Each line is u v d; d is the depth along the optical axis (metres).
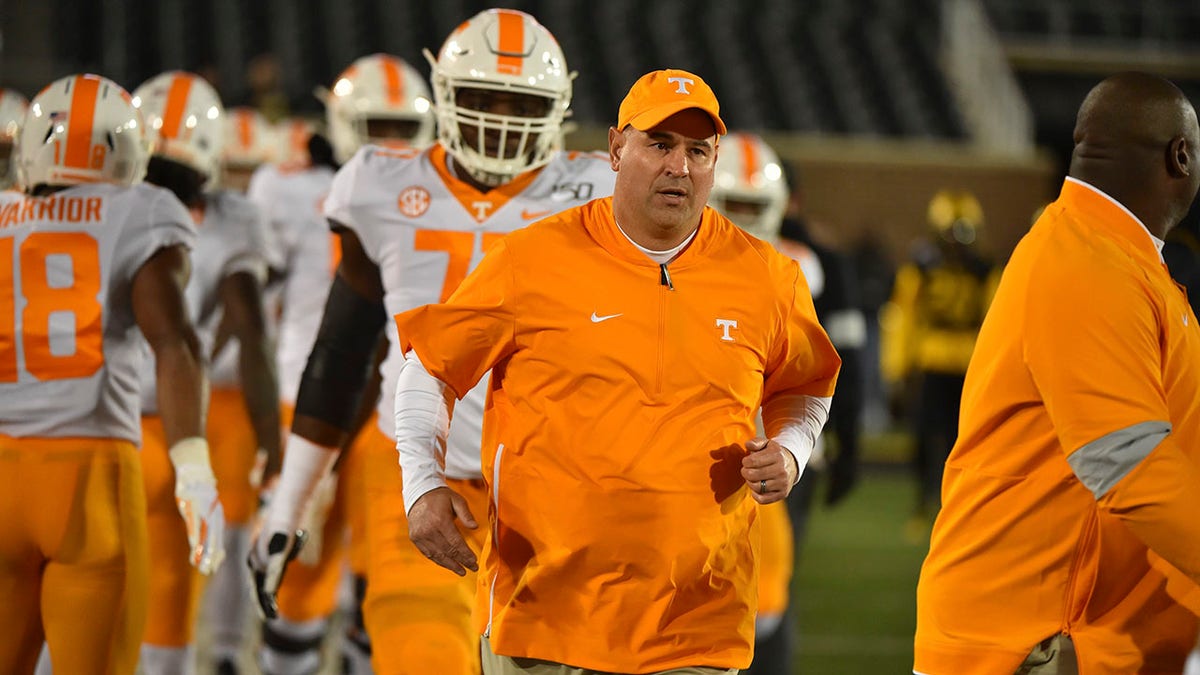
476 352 10.87
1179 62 81.81
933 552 11.50
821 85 81.38
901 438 58.28
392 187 14.52
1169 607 10.75
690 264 10.84
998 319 10.94
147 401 18.50
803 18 86.31
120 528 13.63
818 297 22.05
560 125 14.92
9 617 13.49
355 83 20.64
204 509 13.74
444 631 13.81
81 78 14.15
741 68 82.06
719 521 10.76
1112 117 10.91
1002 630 10.98
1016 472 10.88
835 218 68.38
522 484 10.80
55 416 13.47
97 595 13.46
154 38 77.44
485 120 14.14
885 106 80.38
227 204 19.20
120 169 13.94
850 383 22.20
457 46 14.28
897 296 37.84
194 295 18.94
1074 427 10.27
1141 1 87.38
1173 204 11.05
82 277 13.63
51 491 13.38
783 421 11.62
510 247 10.84
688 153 10.60
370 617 14.23
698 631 10.82
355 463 18.09
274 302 22.88
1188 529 10.02
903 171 68.75
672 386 10.63
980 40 79.94
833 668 24.14
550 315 10.69
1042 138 84.69
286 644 19.66
